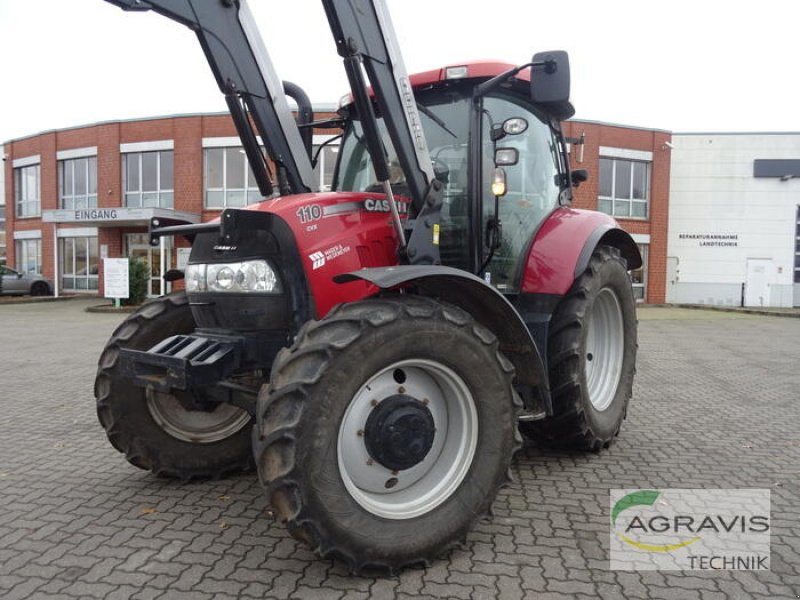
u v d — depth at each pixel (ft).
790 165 76.18
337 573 8.43
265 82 11.39
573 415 12.69
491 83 11.61
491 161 12.50
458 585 8.13
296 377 7.73
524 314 12.84
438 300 9.66
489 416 9.12
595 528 9.92
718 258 77.82
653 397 20.45
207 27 10.39
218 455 12.34
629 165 73.05
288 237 9.50
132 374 10.00
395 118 10.28
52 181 81.20
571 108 14.37
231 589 8.01
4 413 18.25
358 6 9.73
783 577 8.41
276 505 7.64
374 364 8.07
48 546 9.31
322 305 9.70
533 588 8.06
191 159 71.82
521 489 11.65
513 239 13.16
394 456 8.54
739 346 35.73
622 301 14.89
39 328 43.93
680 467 12.96
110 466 13.21
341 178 13.60
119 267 59.11
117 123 74.69
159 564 8.71
